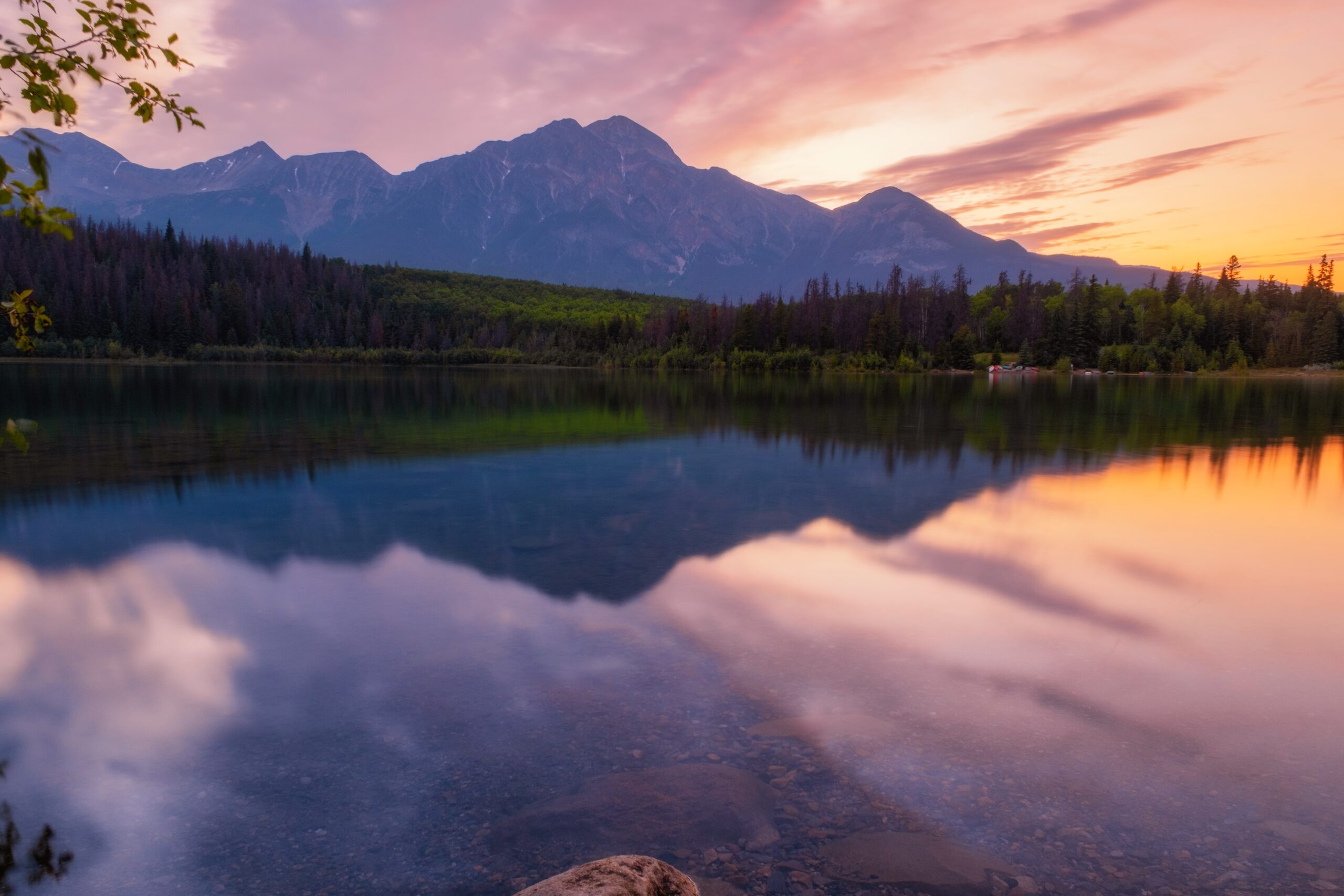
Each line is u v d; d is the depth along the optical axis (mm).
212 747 5270
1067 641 7180
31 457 18984
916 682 6234
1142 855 4016
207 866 4039
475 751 5172
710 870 3869
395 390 50688
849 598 8438
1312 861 3975
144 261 149500
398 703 5898
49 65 3246
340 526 11773
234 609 8070
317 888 3846
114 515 12531
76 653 6945
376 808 4520
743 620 7707
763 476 16625
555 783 4754
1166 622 7719
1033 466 18406
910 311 138875
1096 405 41344
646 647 7016
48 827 4391
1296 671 6480
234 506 13273
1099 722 5551
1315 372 111812
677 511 12953
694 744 5223
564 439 23344
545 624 7633
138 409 32844
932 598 8438
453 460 18812
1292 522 12398
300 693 6094
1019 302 139875
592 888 3012
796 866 3898
